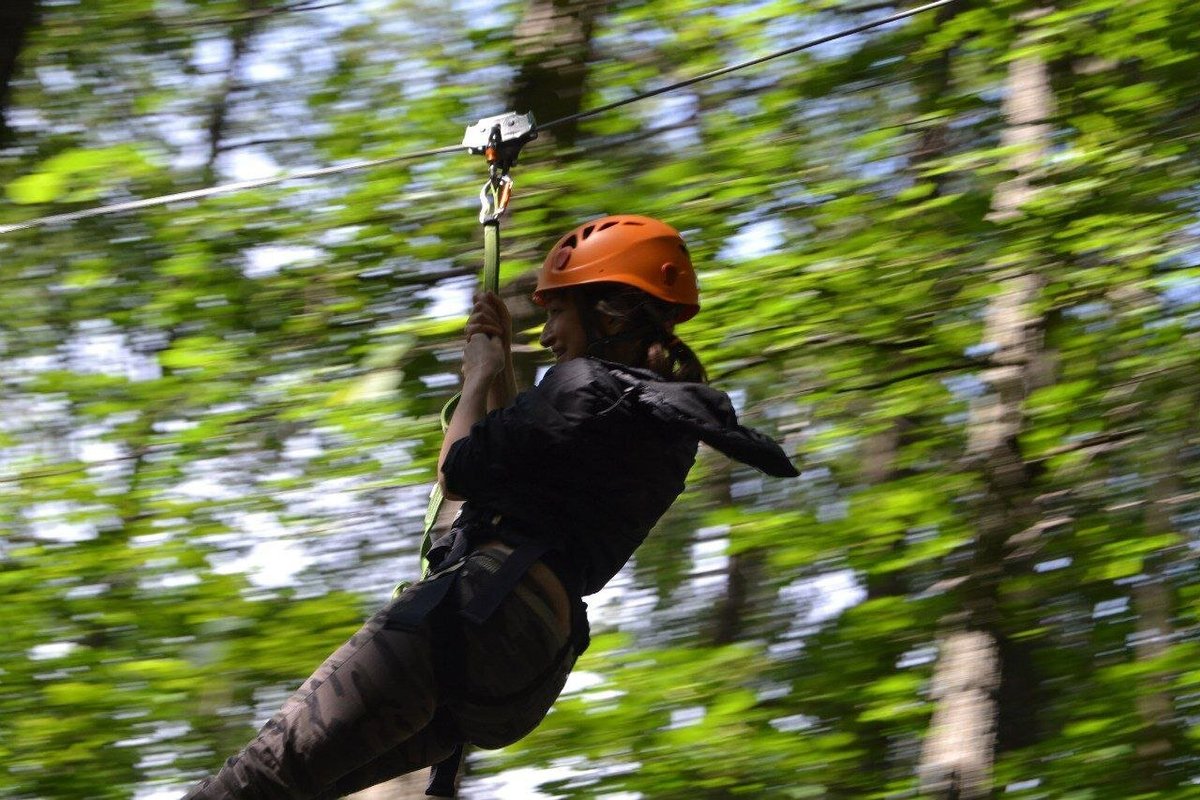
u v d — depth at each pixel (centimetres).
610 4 983
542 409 336
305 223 995
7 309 1009
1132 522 929
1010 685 1095
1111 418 923
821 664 920
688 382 344
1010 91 995
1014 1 936
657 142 1002
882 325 911
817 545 885
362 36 1111
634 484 343
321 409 912
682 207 927
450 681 334
